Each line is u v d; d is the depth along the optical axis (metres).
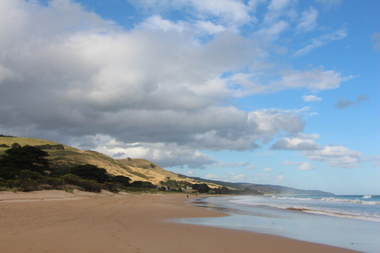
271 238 13.82
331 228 18.77
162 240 11.82
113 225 15.48
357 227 19.47
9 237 10.83
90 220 17.22
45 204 28.36
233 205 46.19
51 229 13.10
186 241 11.91
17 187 40.91
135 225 16.05
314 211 33.53
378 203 58.53
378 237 15.33
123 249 9.80
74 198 42.97
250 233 15.12
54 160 139.62
